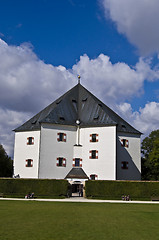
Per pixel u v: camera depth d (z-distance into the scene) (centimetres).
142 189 4372
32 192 4322
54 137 5125
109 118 5194
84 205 3203
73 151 5212
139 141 5594
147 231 1700
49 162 5009
